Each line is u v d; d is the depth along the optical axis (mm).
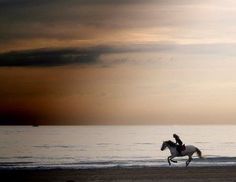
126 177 27062
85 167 32531
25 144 74312
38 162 42219
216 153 56625
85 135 112000
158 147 67062
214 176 27391
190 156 32125
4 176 27656
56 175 27969
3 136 100312
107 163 38031
